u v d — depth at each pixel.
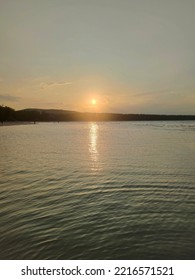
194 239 10.31
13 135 70.50
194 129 109.88
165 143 48.12
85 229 11.16
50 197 15.37
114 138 61.09
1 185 17.97
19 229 11.07
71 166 25.16
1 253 9.32
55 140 55.28
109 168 24.12
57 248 9.66
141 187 17.56
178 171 22.70
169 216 12.59
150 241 10.19
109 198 15.25
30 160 28.72
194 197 15.42
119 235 10.66
